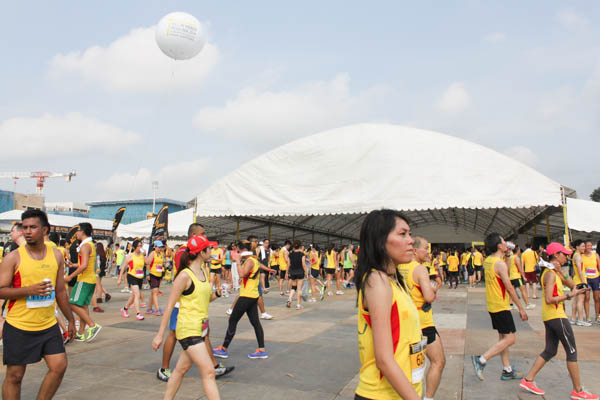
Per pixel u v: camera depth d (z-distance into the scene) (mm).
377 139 18875
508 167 17172
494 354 5086
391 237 1935
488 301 5230
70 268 8758
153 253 10359
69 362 5895
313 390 4801
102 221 30359
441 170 17750
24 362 3422
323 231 35781
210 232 29953
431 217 38281
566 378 5230
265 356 6195
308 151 19891
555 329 4551
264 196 20094
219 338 7617
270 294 16000
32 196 57031
